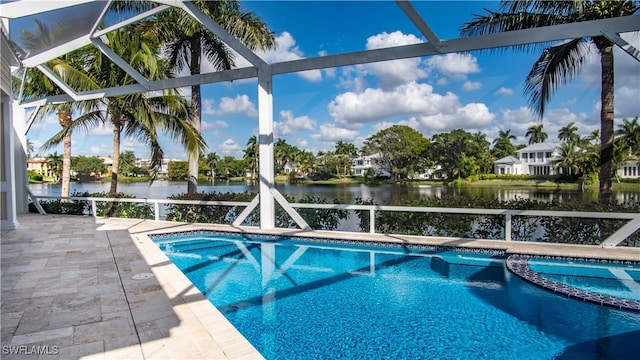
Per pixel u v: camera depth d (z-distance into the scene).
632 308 4.20
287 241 7.68
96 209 11.28
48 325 3.29
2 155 8.13
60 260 5.58
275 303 4.66
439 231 7.52
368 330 3.91
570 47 7.36
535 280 5.08
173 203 9.57
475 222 7.27
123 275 4.80
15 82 9.99
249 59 7.46
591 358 3.29
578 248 6.09
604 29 5.28
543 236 6.79
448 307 4.47
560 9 7.00
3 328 3.23
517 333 3.79
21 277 4.70
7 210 8.22
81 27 6.68
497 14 7.42
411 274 5.74
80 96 9.16
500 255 6.28
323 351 3.47
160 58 11.23
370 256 6.74
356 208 7.58
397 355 3.39
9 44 6.08
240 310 4.45
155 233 7.96
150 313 3.56
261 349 3.53
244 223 9.23
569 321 4.05
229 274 5.87
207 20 6.77
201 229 8.36
